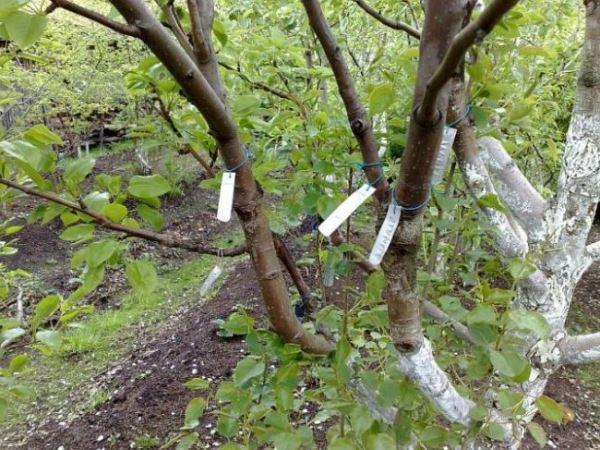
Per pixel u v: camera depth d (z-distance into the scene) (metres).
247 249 1.05
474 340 1.10
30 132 0.92
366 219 1.76
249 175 0.96
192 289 4.36
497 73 1.36
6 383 1.19
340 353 1.10
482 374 1.14
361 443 1.17
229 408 1.24
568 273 1.30
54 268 4.83
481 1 1.14
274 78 1.66
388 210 0.86
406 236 0.88
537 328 0.98
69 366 3.43
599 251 1.42
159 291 4.39
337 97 1.91
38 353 3.56
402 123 1.32
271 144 1.76
